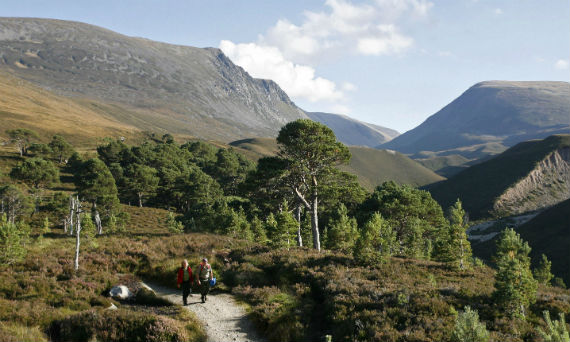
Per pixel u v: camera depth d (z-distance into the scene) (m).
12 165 105.12
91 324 10.48
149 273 17.33
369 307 12.38
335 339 10.66
